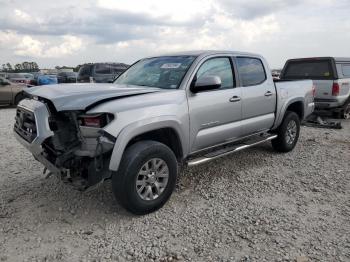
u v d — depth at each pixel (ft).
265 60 19.76
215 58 16.34
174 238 11.60
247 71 18.15
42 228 12.29
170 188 13.70
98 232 12.04
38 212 13.47
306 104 22.94
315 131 29.35
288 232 11.89
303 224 12.45
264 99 18.81
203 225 12.45
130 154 12.34
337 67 34.01
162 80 15.38
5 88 49.52
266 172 18.08
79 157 12.37
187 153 14.85
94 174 12.12
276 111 20.10
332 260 10.25
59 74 92.68
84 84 15.14
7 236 11.75
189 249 10.95
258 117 18.80
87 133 12.00
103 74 58.34
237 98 16.89
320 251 10.73
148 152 12.62
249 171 18.24
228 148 17.28
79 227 12.37
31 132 12.93
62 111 12.09
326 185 16.28
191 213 13.39
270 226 12.30
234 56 17.48
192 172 17.94
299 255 10.53
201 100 14.96
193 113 14.61
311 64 35.37
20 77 98.78
